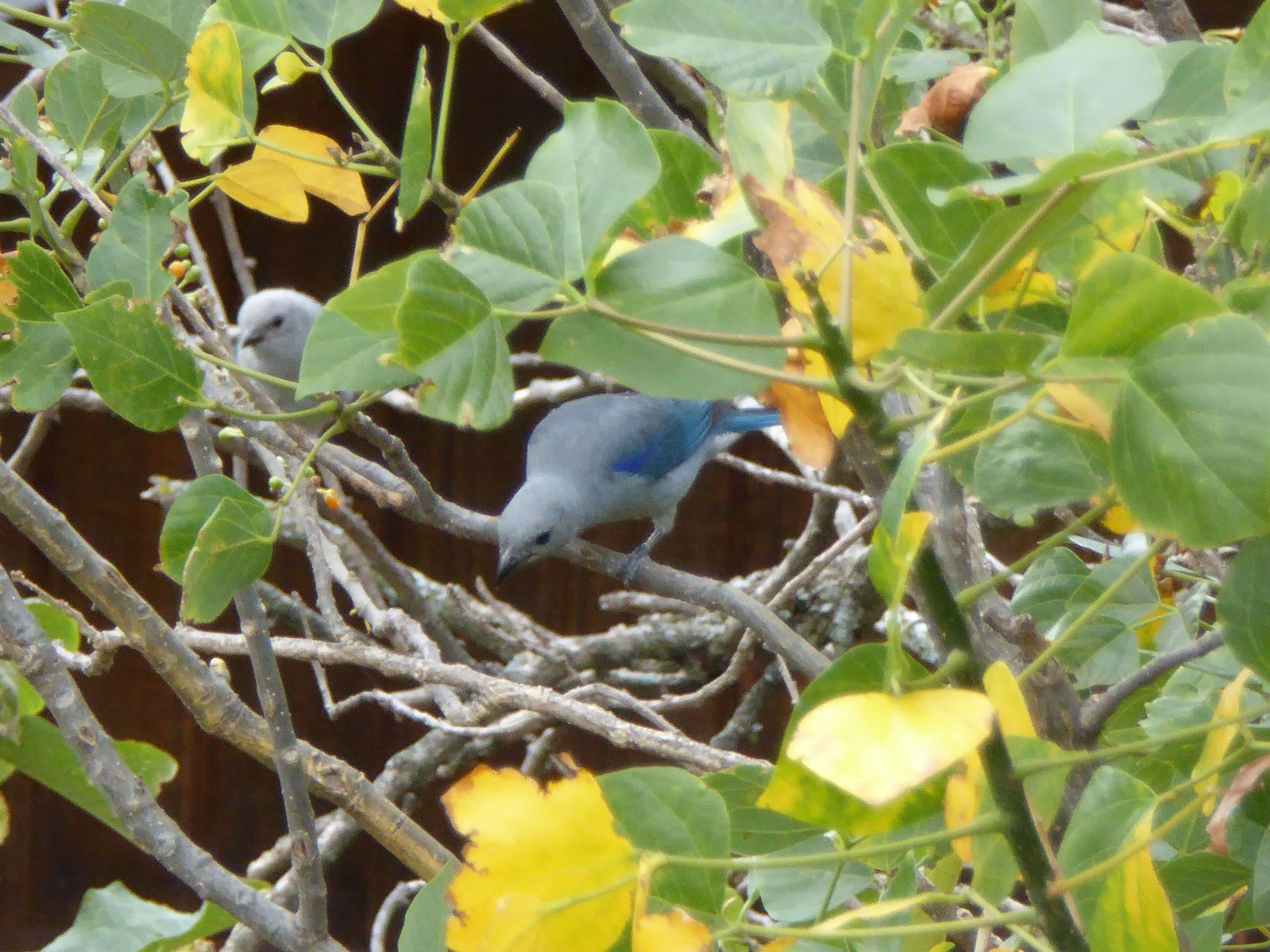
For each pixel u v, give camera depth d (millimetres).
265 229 12039
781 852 3947
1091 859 3234
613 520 10531
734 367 2689
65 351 4598
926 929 2859
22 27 8859
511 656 10383
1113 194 3766
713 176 3734
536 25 11633
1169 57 4023
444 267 2732
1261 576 3139
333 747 10797
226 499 4156
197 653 9234
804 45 2904
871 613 9891
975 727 2379
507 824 2682
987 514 9422
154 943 4375
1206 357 2572
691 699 8406
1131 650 4863
